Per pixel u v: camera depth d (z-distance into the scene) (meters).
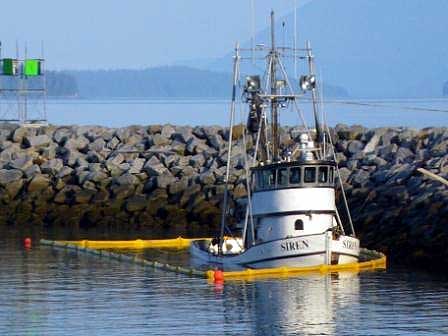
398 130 189.00
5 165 191.88
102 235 166.00
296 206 130.38
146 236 164.38
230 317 110.75
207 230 170.00
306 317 110.44
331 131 190.38
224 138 196.50
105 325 108.69
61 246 155.38
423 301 115.88
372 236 146.38
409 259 137.12
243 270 130.75
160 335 105.00
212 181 176.25
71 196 181.62
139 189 179.75
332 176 131.75
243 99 142.00
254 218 134.62
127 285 126.12
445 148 175.12
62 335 105.50
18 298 120.19
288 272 129.50
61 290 124.00
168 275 131.62
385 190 157.50
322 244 129.25
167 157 187.38
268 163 133.12
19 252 150.75
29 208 181.75
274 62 137.12
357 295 118.75
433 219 142.12
